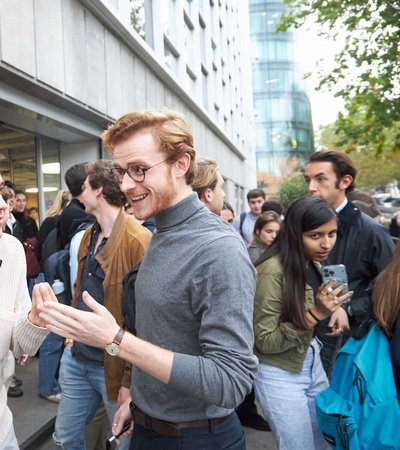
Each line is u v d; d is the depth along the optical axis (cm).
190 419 127
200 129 1343
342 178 237
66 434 220
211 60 1631
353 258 237
